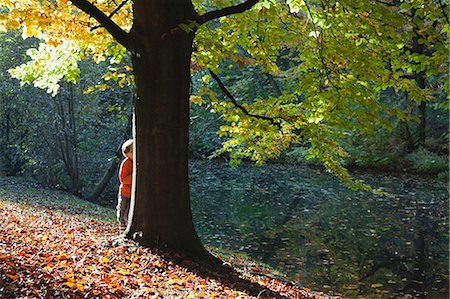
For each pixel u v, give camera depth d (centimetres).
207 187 2222
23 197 1432
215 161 3038
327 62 914
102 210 1475
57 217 1137
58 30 948
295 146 2967
